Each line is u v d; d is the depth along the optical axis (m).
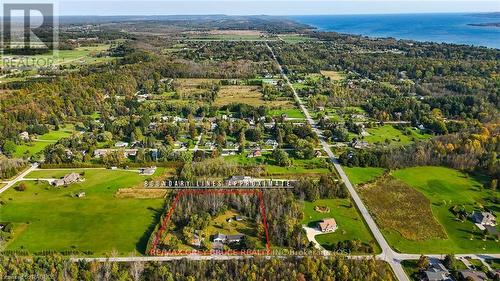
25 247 143.62
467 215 165.88
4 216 163.38
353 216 164.88
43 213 166.00
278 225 150.50
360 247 143.12
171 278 124.12
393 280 128.00
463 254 143.12
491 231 155.75
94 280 124.62
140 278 126.75
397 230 156.00
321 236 151.00
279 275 125.25
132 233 152.50
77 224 158.50
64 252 140.75
